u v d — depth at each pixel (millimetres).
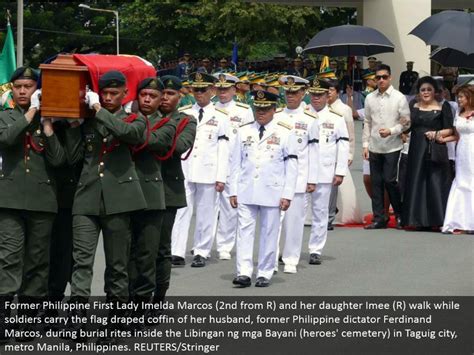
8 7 61344
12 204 8914
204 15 56375
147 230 9523
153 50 68938
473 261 13141
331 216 15883
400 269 12578
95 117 8711
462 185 15617
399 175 16453
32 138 8961
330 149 13516
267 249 11523
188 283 11750
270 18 53344
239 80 17250
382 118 15906
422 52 36875
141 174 9430
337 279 11961
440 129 15773
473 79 19875
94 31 67312
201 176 12906
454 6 45156
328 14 56500
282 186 11461
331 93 15695
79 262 8820
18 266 9047
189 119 10344
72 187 9250
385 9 36844
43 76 8680
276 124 11500
